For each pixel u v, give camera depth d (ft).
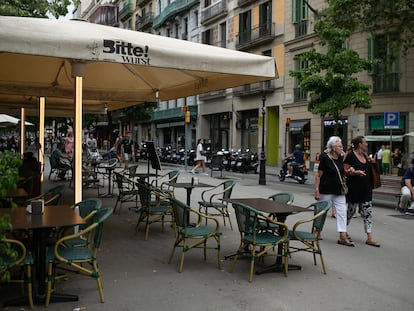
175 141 151.94
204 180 64.03
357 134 78.79
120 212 34.09
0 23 17.63
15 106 48.29
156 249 23.25
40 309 14.80
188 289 17.13
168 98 37.81
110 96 39.22
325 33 54.54
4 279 11.41
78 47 18.21
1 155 10.71
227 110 118.01
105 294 16.37
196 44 23.48
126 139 88.89
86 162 56.85
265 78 25.38
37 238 15.60
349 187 25.85
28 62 29.91
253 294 16.75
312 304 15.89
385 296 16.97
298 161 65.57
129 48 19.25
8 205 20.70
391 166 69.00
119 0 210.38
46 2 36.35
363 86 54.08
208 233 19.92
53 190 22.66
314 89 55.01
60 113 57.11
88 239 17.87
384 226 31.60
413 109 72.18
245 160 82.12
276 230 21.25
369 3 55.11
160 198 30.27
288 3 95.04
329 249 24.21
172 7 147.23
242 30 111.14
